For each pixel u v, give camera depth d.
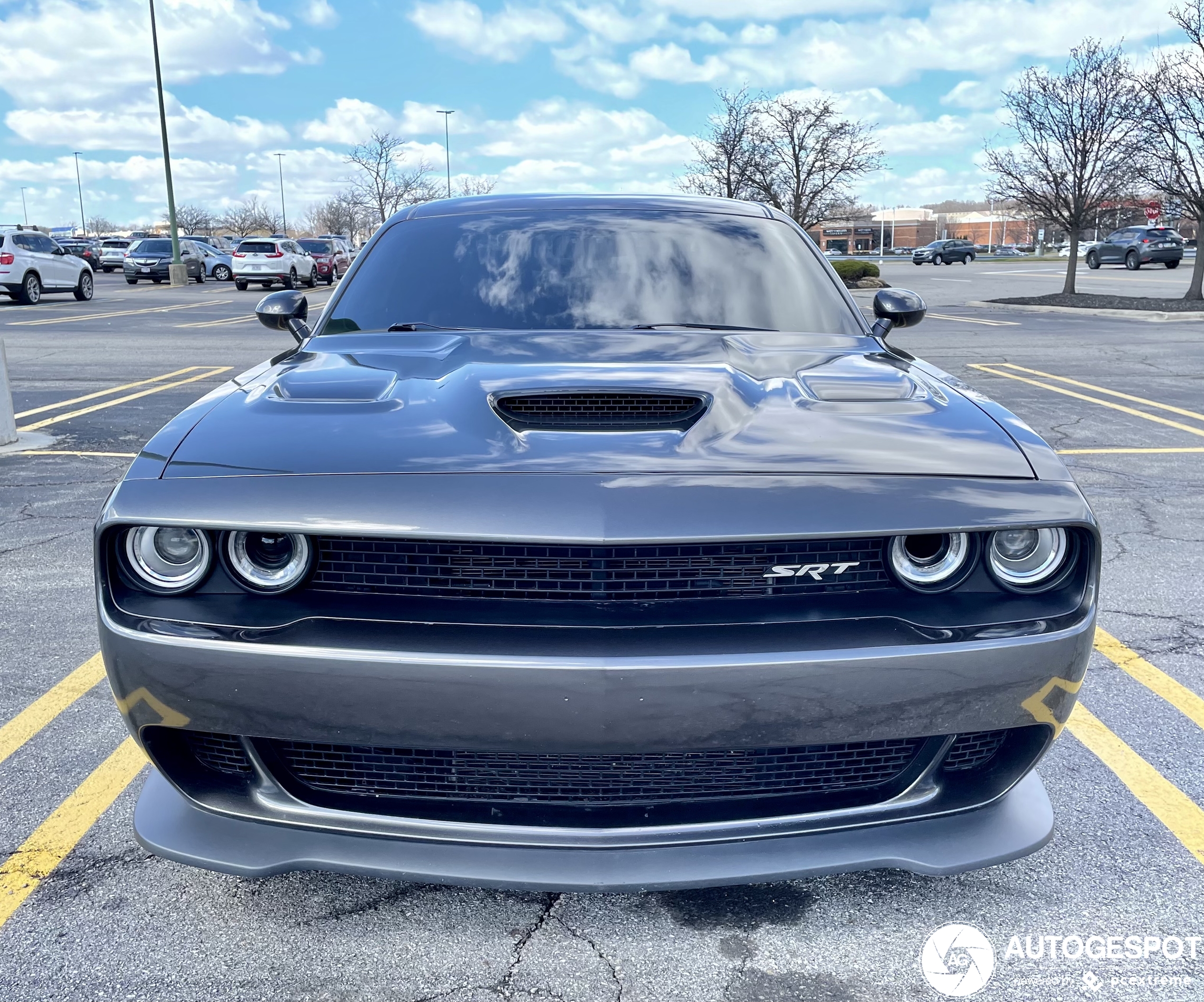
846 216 34.53
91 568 4.44
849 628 1.76
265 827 1.92
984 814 2.00
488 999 1.87
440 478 1.82
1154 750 2.88
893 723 1.76
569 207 3.28
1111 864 2.32
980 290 27.88
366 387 2.24
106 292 29.08
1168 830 2.47
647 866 1.80
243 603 1.81
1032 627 1.79
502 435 1.96
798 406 2.14
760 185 32.41
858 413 2.12
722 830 1.82
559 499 1.76
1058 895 2.21
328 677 1.71
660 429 2.01
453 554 1.78
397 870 1.81
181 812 2.01
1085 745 2.91
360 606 1.79
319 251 34.91
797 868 1.82
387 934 2.05
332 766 1.90
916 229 141.38
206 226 87.12
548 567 1.77
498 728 1.70
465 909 2.14
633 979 1.93
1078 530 1.86
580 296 2.88
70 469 6.37
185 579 1.83
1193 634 3.74
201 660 1.74
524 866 1.80
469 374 2.29
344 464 1.87
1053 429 7.76
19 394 9.67
